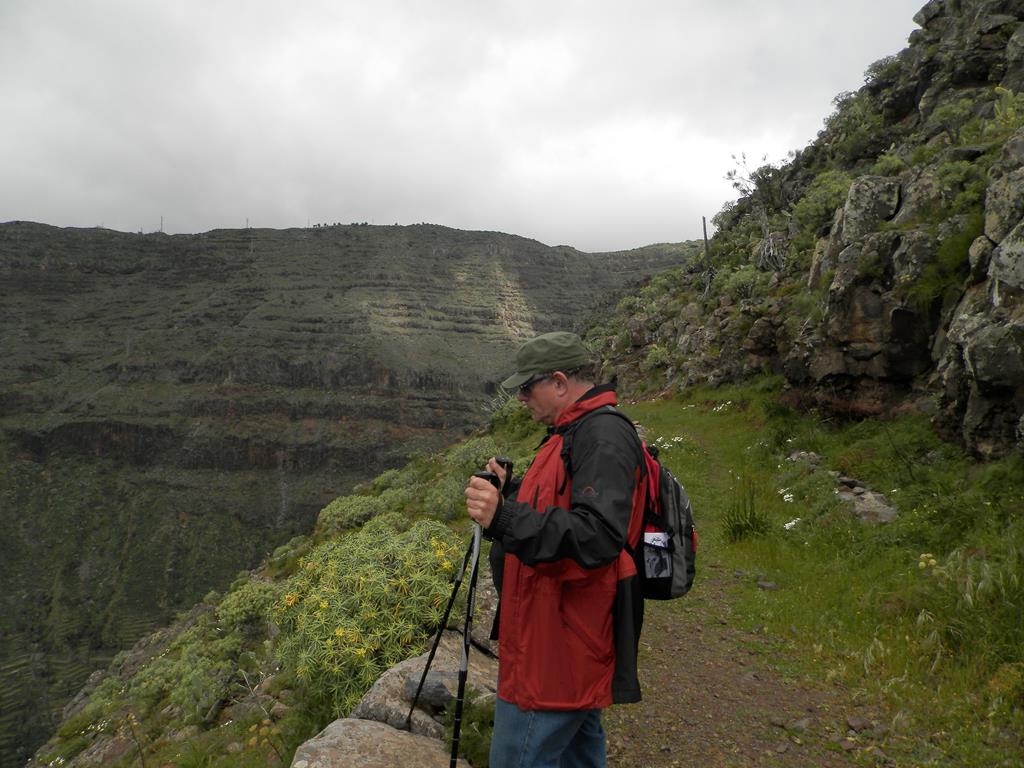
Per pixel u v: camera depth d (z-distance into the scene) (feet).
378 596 16.57
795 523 30.96
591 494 5.97
